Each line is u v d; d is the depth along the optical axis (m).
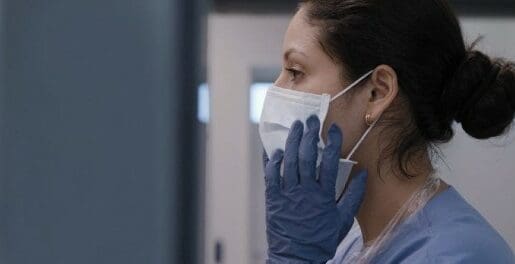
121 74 0.34
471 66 0.86
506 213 2.35
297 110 0.88
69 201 0.34
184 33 0.35
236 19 3.22
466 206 0.89
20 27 0.34
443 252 0.80
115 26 0.34
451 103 0.87
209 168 0.42
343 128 0.86
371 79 0.85
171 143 0.34
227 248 3.29
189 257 0.36
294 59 0.88
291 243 0.84
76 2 0.34
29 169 0.34
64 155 0.34
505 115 0.87
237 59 3.26
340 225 0.85
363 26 0.84
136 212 0.34
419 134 0.87
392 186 0.88
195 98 0.36
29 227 0.35
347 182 0.89
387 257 0.86
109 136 0.34
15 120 0.34
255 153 3.41
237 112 3.27
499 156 2.31
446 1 0.88
